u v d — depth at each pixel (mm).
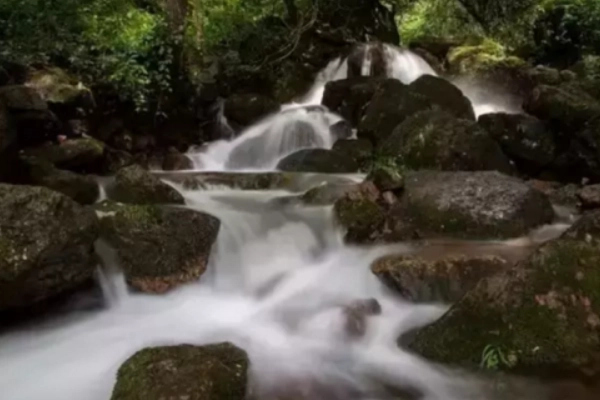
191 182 7648
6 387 4180
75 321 5145
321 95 13266
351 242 6137
